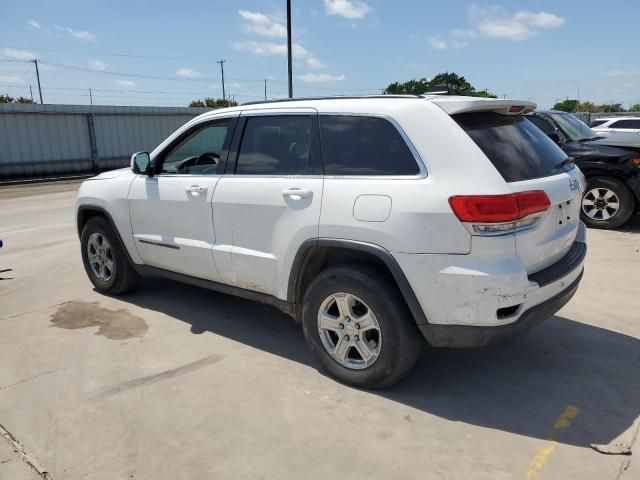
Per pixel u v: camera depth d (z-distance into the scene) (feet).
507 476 8.71
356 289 10.85
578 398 11.08
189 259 14.30
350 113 11.34
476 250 9.58
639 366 12.41
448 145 10.05
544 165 11.16
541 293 10.18
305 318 11.89
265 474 8.83
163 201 14.67
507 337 9.98
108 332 14.64
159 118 76.28
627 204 25.84
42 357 13.14
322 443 9.62
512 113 11.53
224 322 15.28
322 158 11.55
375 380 11.12
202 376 12.09
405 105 10.73
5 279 19.98
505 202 9.46
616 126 56.85
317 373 12.21
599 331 14.30
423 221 9.87
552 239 10.72
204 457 9.27
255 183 12.49
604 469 8.86
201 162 14.73
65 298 17.51
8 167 61.77
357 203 10.63
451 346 10.28
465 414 10.52
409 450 9.41
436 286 9.92
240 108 13.48
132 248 16.08
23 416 10.54
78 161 68.33
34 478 8.77
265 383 11.76
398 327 10.58
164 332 14.58
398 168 10.50
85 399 11.14
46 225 31.81
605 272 19.30
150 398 11.16
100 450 9.48
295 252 11.68
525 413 10.54
